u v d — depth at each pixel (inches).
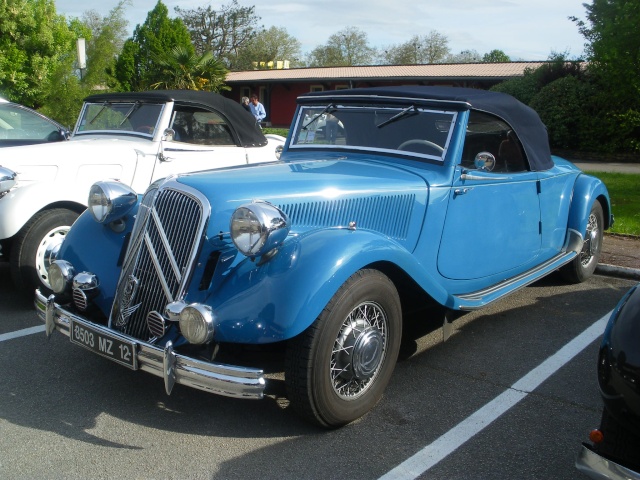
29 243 206.1
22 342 180.5
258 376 116.4
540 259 209.2
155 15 1210.0
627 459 97.3
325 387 126.0
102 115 274.5
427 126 168.9
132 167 240.2
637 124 708.7
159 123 251.6
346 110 183.2
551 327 197.5
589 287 239.8
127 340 126.3
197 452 125.9
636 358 92.0
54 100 640.4
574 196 226.2
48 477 116.8
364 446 128.6
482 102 171.8
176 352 127.3
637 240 303.6
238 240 123.3
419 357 174.1
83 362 167.6
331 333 124.3
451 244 167.2
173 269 129.7
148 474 118.3
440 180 161.2
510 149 187.0
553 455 126.3
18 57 671.8
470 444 130.0
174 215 132.3
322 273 122.0
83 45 515.5
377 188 149.4
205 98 268.8
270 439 131.0
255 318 120.5
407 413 142.6
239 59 2343.8
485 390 154.5
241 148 278.2
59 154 223.9
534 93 813.9
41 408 142.7
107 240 153.5
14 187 208.4
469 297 170.2
